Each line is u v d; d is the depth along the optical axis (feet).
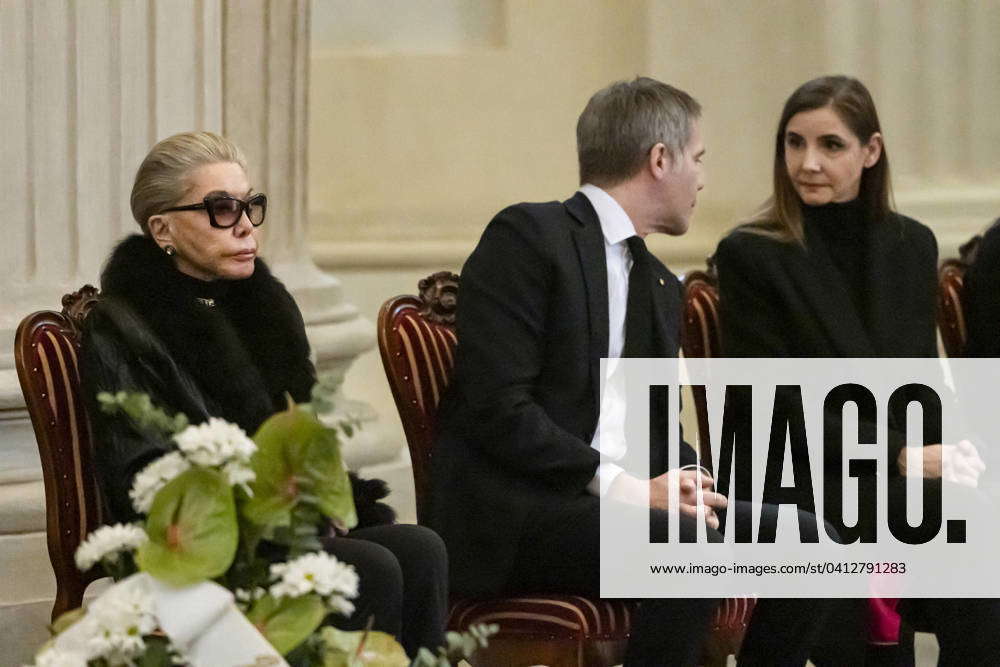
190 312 37.45
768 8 88.94
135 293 37.27
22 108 55.42
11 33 55.06
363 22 95.71
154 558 26.50
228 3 66.69
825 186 47.96
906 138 84.89
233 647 26.55
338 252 93.20
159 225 38.55
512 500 40.86
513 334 41.42
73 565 39.63
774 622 42.45
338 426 28.09
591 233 42.96
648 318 43.60
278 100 68.44
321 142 94.99
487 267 42.19
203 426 26.96
